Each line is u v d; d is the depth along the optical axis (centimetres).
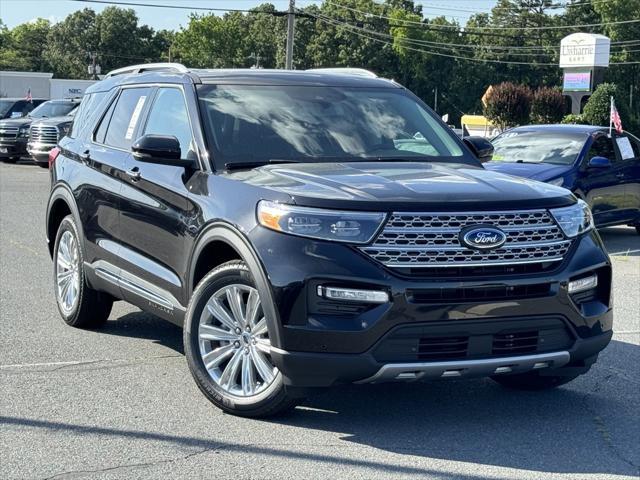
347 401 570
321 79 673
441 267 475
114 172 665
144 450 478
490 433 515
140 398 565
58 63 13375
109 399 562
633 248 1357
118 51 13088
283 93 641
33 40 14588
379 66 10069
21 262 1065
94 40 13362
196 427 513
